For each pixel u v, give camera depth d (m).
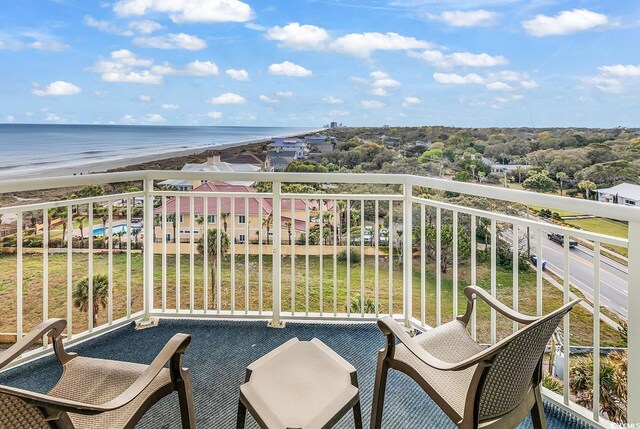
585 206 1.53
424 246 2.47
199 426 1.65
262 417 1.15
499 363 1.08
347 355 2.25
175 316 2.69
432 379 1.36
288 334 2.51
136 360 2.21
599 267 1.56
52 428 0.84
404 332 1.39
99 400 1.26
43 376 2.04
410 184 2.45
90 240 2.36
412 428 1.66
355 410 1.42
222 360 2.19
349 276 2.65
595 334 1.59
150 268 2.68
